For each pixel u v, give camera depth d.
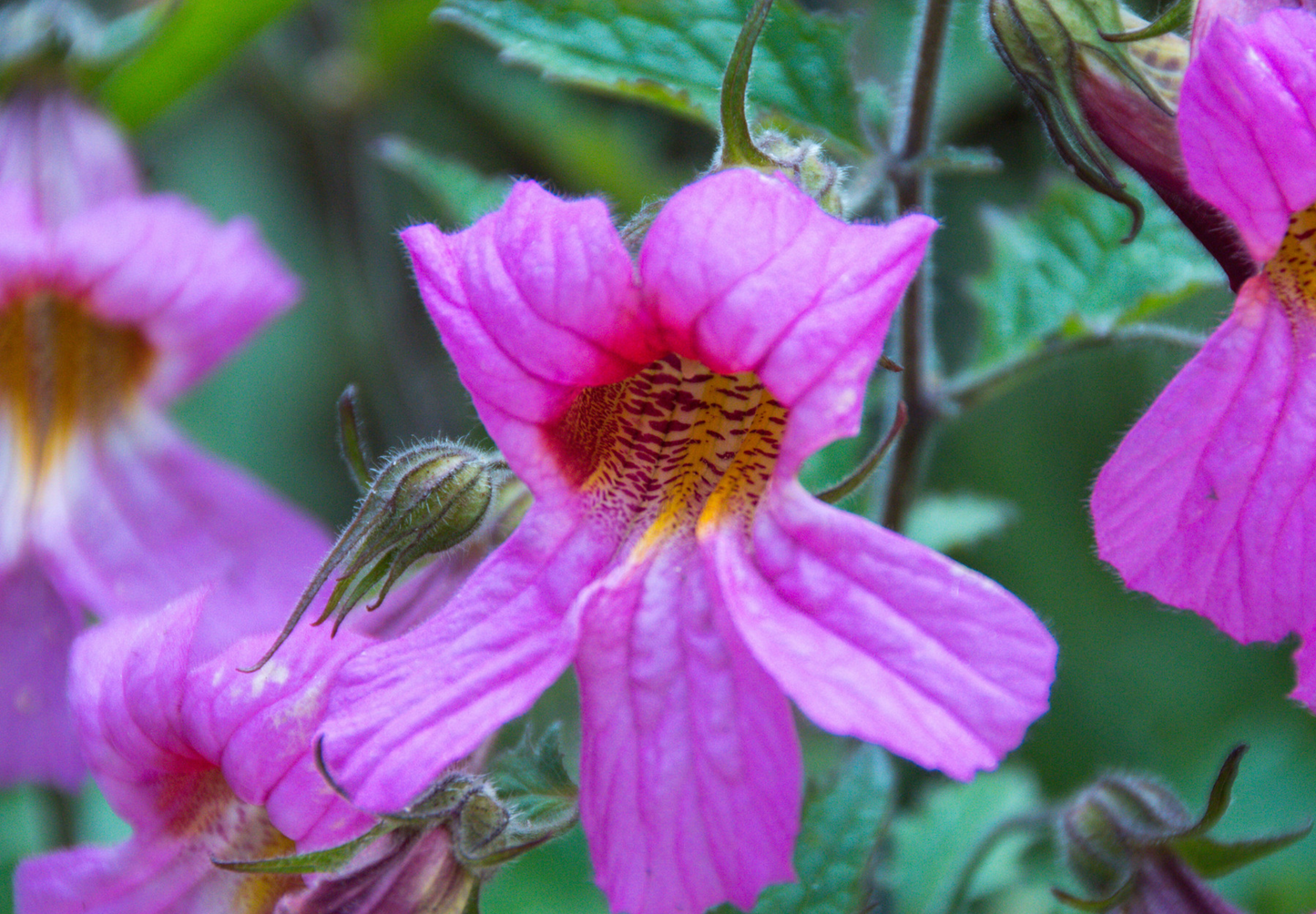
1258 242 0.33
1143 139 0.35
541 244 0.33
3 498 0.43
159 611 0.35
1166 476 0.33
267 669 0.34
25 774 0.42
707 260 0.32
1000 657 0.32
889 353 0.41
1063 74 0.35
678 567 0.33
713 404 0.34
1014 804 0.43
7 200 0.43
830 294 0.32
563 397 0.33
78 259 0.42
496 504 0.36
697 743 0.33
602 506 0.34
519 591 0.33
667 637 0.33
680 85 0.37
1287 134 0.33
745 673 0.33
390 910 0.34
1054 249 0.41
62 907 0.36
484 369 0.33
